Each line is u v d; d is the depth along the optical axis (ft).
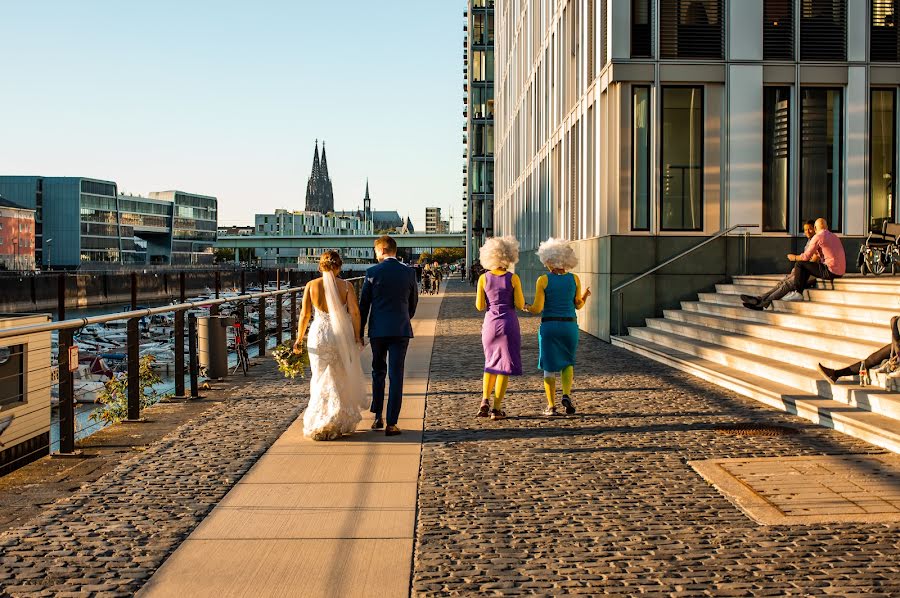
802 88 56.18
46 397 26.30
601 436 25.43
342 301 25.84
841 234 55.98
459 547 15.29
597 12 59.98
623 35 55.42
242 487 19.74
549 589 13.20
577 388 35.70
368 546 15.39
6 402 24.45
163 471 21.39
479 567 14.23
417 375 40.81
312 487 19.69
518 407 31.07
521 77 123.24
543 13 95.20
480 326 75.87
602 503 18.10
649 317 56.13
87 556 14.90
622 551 14.98
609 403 31.68
